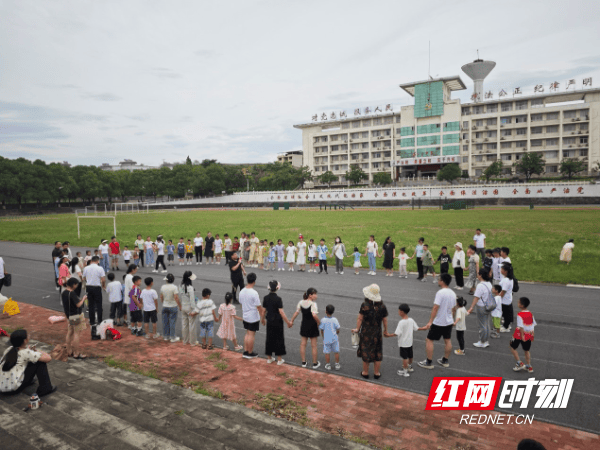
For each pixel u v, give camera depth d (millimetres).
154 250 20469
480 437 5586
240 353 9070
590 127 84000
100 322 10555
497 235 31906
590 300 13953
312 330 8156
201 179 113062
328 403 6566
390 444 5297
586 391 7199
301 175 114250
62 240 34562
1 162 85438
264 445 4801
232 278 13711
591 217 45719
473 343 9789
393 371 8102
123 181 115062
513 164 88000
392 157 108438
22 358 6398
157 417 5598
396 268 21312
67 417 5441
